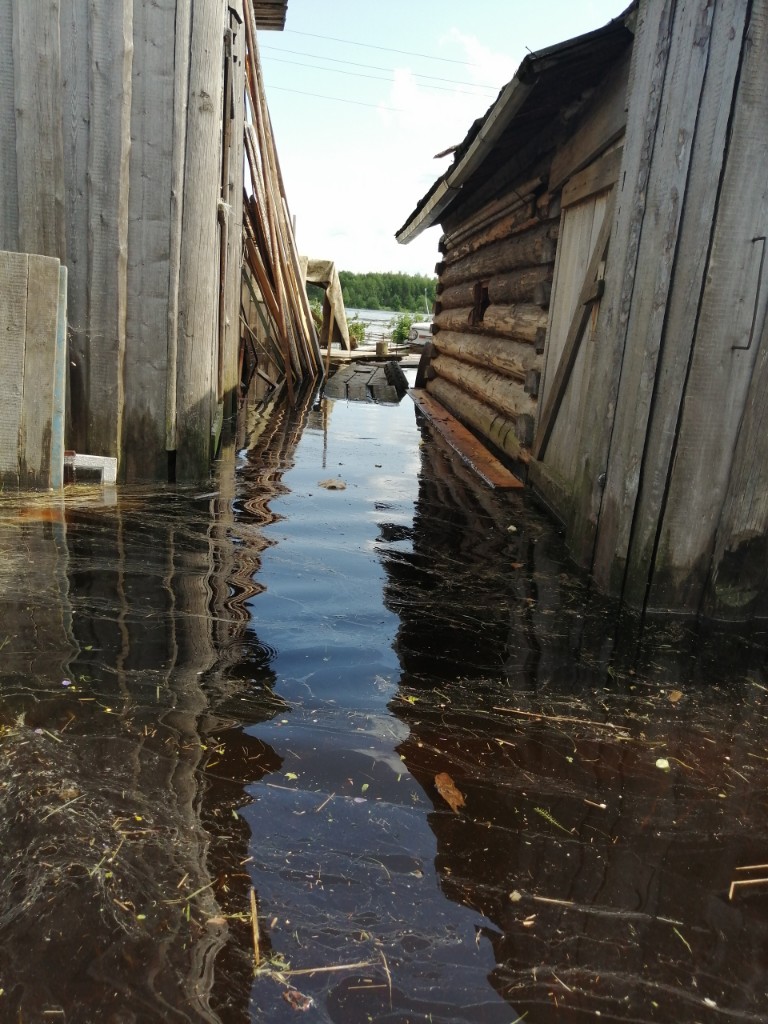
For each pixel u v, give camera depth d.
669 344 3.53
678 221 3.43
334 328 21.42
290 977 1.55
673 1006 1.56
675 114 3.43
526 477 6.53
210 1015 1.46
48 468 4.86
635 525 3.78
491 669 3.00
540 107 5.94
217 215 5.41
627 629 3.51
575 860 1.95
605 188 4.93
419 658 3.04
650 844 2.03
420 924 1.71
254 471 6.22
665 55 3.50
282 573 3.85
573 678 2.98
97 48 4.82
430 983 1.56
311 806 2.06
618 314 3.90
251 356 11.51
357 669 2.88
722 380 3.46
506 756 2.39
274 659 2.89
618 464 3.89
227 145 6.72
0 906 1.65
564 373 5.51
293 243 12.45
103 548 3.93
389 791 2.16
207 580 3.63
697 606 3.74
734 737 2.61
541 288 6.36
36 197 4.97
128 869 1.78
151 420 5.38
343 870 1.85
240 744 2.31
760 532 3.58
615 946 1.69
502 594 3.86
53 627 2.97
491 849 1.96
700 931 1.75
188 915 1.67
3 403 4.70
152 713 2.43
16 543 3.89
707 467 3.56
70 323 5.12
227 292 7.18
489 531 5.01
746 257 3.34
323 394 12.83
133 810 1.97
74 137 4.92
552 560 4.47
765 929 1.77
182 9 4.86
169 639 2.97
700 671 3.13
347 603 3.54
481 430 8.67
